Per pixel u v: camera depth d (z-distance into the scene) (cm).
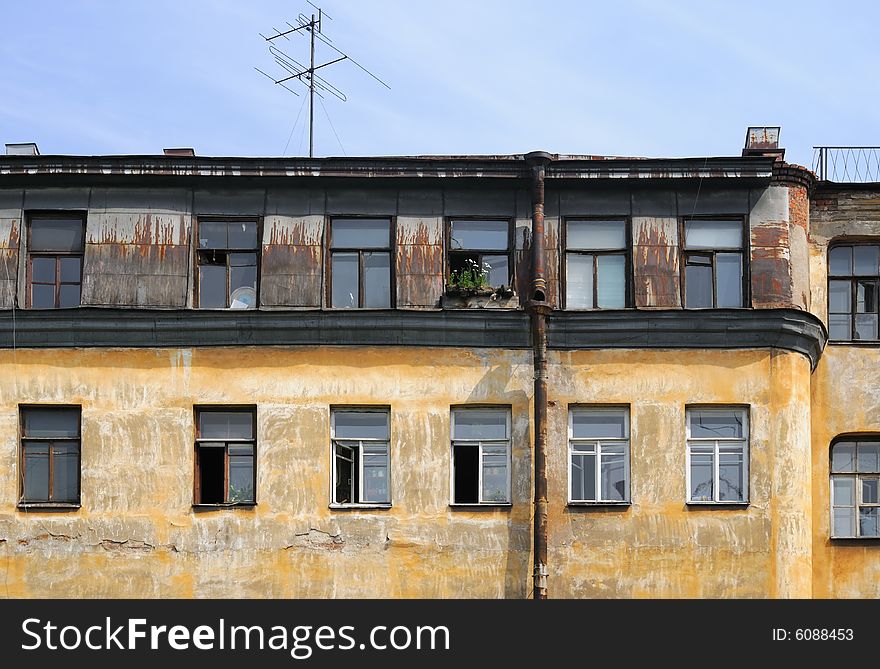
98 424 3222
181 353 3244
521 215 3306
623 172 3281
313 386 3231
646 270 3275
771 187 3322
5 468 3206
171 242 3291
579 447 3231
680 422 3216
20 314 3238
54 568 3172
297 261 3278
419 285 3269
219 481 3216
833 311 3472
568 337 3247
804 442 3244
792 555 3170
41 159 3284
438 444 3209
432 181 3297
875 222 3472
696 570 3161
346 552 3172
